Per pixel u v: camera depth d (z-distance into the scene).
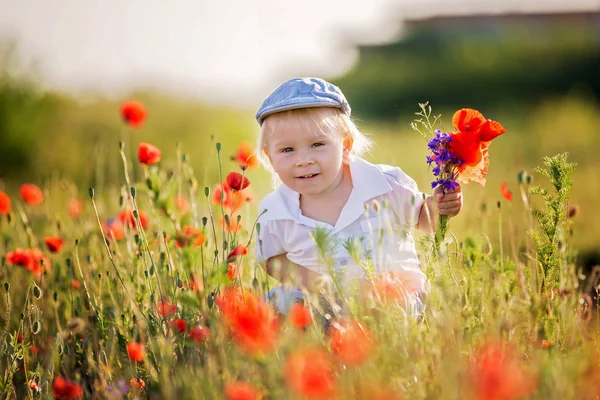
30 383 2.61
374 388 1.97
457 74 19.66
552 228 2.73
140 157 3.18
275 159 2.95
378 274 2.59
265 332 2.09
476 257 2.67
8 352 2.73
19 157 8.55
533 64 18.86
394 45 23.38
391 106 19.84
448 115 16.20
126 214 3.28
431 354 2.23
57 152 8.58
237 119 11.30
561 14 23.16
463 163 2.61
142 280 3.01
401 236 2.70
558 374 2.01
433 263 2.52
